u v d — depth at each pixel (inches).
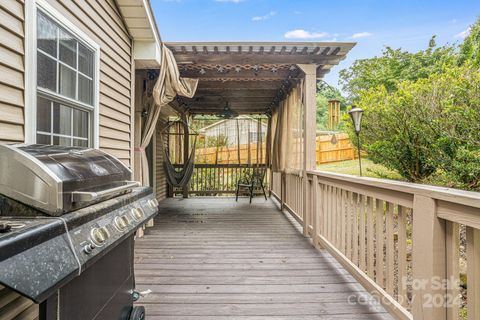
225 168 328.5
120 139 133.5
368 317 79.1
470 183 123.7
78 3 94.6
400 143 159.8
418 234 59.4
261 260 122.0
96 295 49.9
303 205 164.2
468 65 133.3
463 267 98.3
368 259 87.4
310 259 123.0
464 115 120.9
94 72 106.7
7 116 64.1
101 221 48.4
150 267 114.5
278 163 241.8
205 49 153.3
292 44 145.3
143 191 73.3
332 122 205.9
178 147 317.7
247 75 180.7
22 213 41.3
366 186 87.1
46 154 47.4
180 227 180.2
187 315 80.2
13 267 30.1
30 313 63.6
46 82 79.2
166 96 159.3
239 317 79.3
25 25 69.1
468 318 50.2
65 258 36.7
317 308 83.7
